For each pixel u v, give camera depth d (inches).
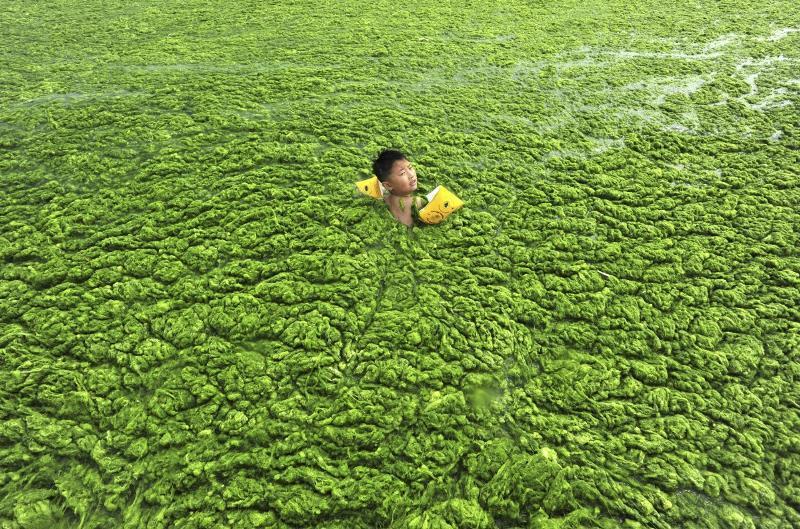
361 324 87.3
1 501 65.6
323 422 74.0
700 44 184.9
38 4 236.1
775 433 72.0
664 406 75.8
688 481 67.6
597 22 207.2
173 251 100.3
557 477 68.0
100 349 82.7
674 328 86.0
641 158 126.3
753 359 80.7
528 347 84.5
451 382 79.3
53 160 127.0
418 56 180.1
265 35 199.3
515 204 112.8
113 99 153.9
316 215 108.6
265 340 84.8
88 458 70.4
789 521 63.8
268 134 136.2
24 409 75.1
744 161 122.9
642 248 100.5
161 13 224.7
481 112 146.8
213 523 63.7
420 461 70.1
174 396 76.7
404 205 106.8
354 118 143.5
